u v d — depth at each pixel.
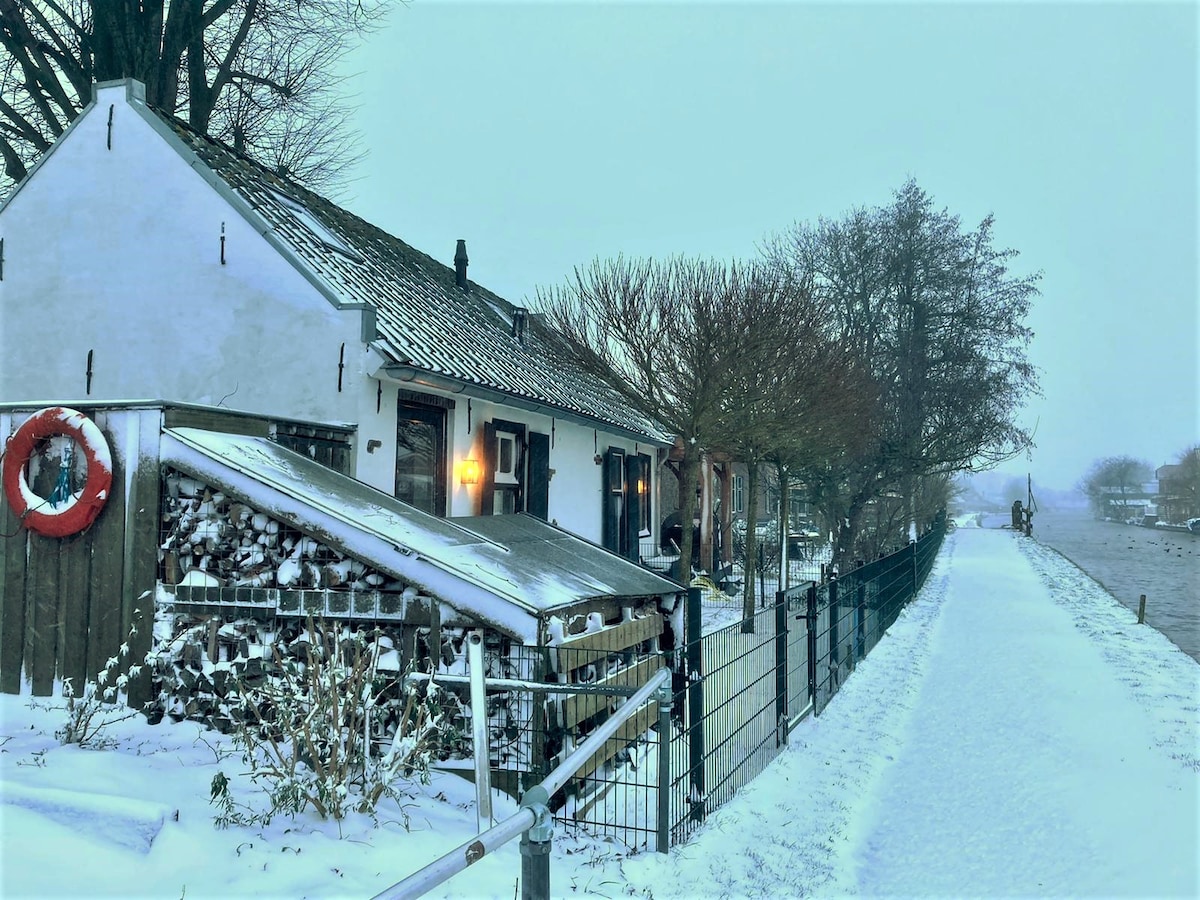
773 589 22.42
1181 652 13.56
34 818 3.79
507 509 12.20
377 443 9.02
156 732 5.62
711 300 13.86
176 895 3.47
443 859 2.54
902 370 24.14
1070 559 37.62
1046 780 7.02
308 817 4.47
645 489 19.11
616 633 6.90
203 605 5.95
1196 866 5.05
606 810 5.66
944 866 5.45
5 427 6.43
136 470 6.11
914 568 21.61
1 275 10.22
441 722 5.35
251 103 19.58
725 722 6.76
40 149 16.81
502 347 13.23
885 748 8.31
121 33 15.92
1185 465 92.06
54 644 6.16
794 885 4.97
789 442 16.28
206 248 9.44
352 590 5.82
